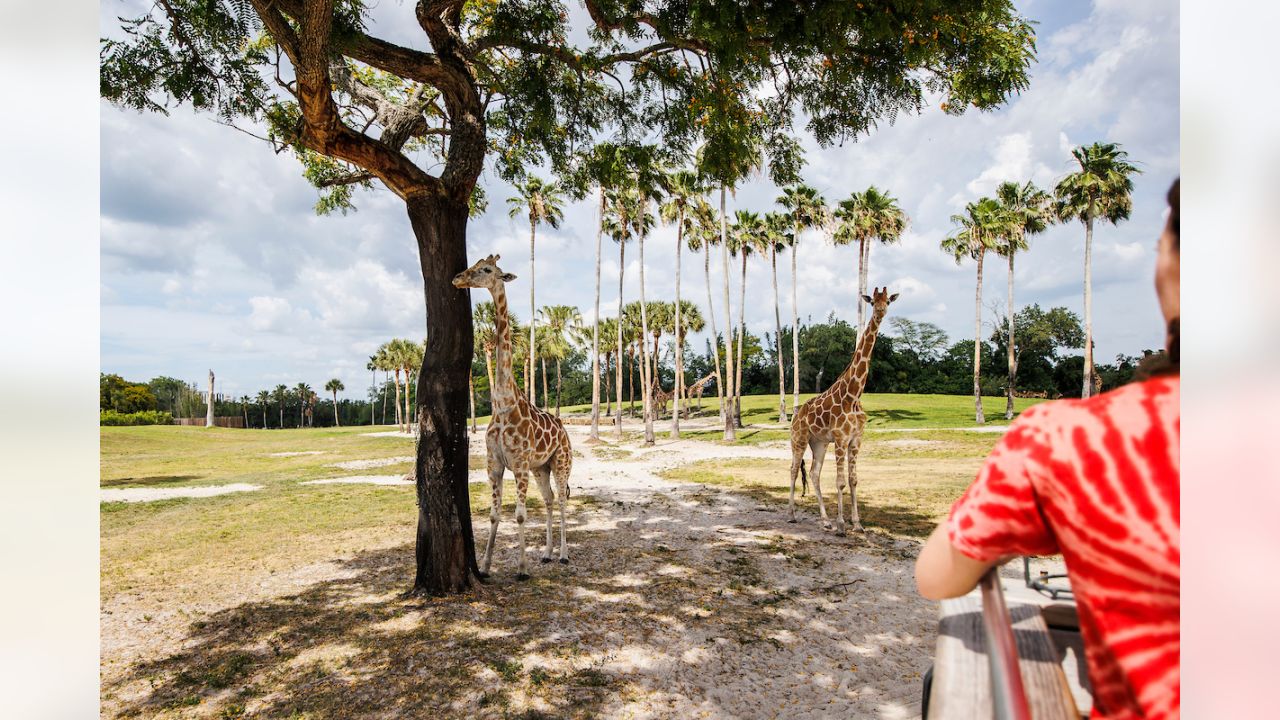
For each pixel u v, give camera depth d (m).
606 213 29.31
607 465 17.70
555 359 40.06
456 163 5.55
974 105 5.61
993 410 35.38
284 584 5.90
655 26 5.59
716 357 27.20
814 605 5.11
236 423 64.06
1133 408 0.67
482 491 12.04
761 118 6.99
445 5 5.42
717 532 7.89
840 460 7.73
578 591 5.45
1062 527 0.71
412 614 4.90
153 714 3.47
